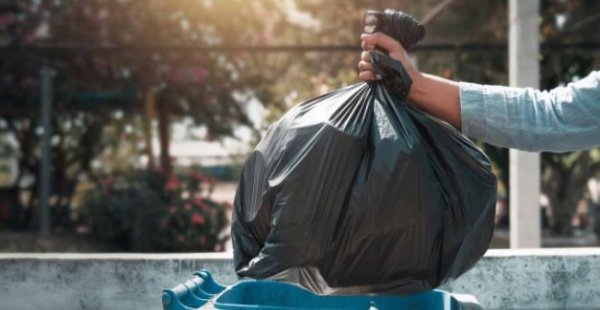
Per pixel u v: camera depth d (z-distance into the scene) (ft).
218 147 49.16
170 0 39.73
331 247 7.05
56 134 44.45
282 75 43.04
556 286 13.15
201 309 7.20
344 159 7.07
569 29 36.70
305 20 44.47
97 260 13.30
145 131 41.60
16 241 31.17
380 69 7.43
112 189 28.32
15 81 41.34
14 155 47.09
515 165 20.12
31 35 41.01
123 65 40.34
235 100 43.60
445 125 7.68
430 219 7.05
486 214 7.68
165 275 13.24
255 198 7.49
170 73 40.47
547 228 43.68
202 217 25.98
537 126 7.04
